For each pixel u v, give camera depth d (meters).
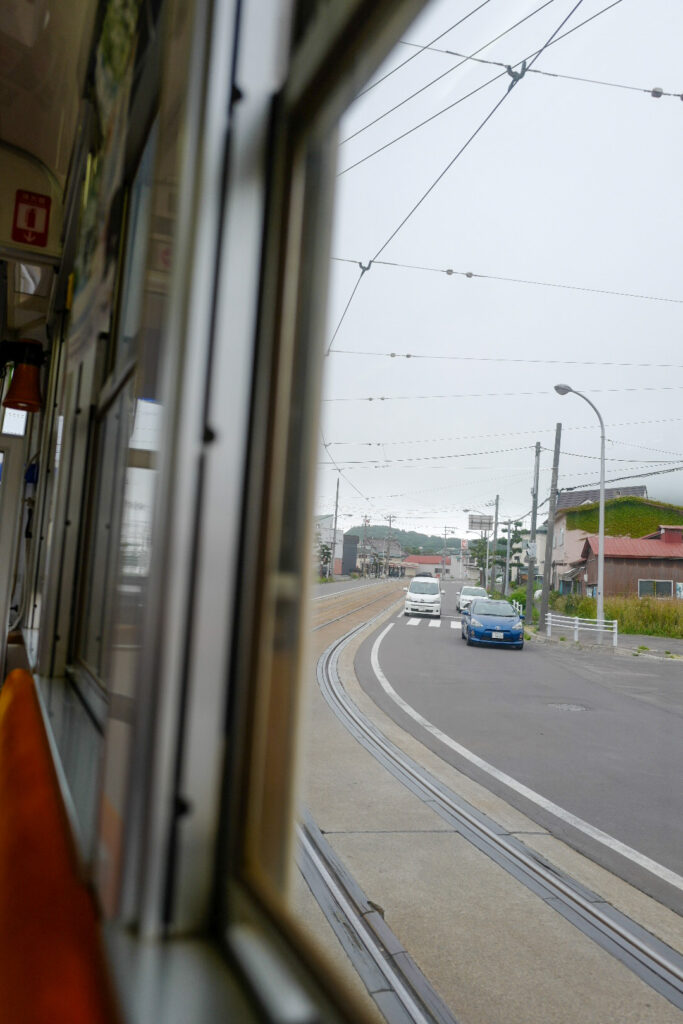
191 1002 0.62
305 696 0.77
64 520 2.09
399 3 0.65
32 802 1.19
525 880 3.24
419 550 124.81
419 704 8.45
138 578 0.87
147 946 0.72
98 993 0.66
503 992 2.24
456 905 2.94
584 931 2.73
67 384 2.11
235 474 0.81
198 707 0.77
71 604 2.10
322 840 3.66
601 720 7.92
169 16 1.11
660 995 2.26
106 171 1.78
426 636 18.38
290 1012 0.58
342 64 0.74
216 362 0.81
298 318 0.83
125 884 0.75
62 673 2.10
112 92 1.77
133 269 1.46
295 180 0.84
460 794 4.83
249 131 0.85
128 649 0.87
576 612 28.95
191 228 0.82
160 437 0.83
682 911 3.05
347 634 17.30
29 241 3.26
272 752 0.77
